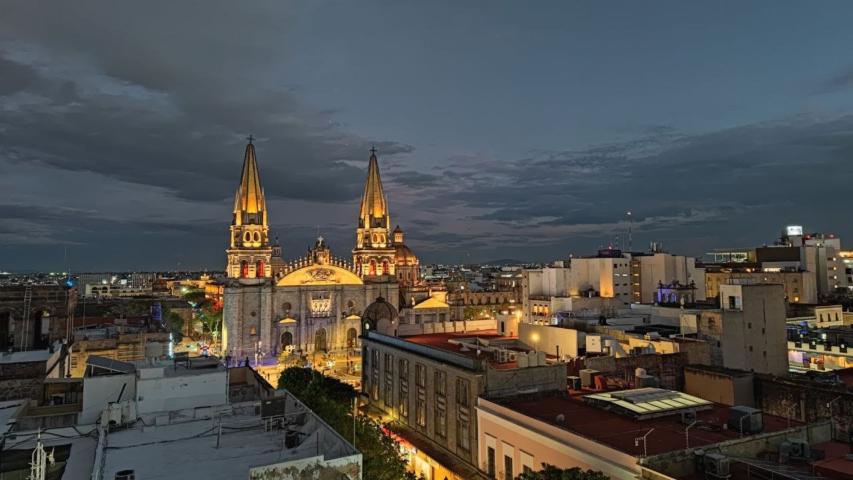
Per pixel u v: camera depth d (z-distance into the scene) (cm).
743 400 4428
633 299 13300
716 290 14525
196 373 3791
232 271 13988
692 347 5234
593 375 4750
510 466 4016
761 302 5806
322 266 14612
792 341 7100
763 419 3653
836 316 9325
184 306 16612
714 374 4538
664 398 3947
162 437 3123
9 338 6550
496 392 4541
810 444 3183
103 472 2592
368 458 3731
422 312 16562
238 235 14212
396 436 5531
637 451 2962
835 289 15850
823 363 6706
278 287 14100
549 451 3556
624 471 2872
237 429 3250
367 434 4069
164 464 2730
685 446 3059
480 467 4378
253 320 13675
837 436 3766
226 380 3784
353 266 16800
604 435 3325
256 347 13575
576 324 6950
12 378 4506
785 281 13362
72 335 7425
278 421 3347
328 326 14500
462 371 4731
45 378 4572
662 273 13012
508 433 4022
